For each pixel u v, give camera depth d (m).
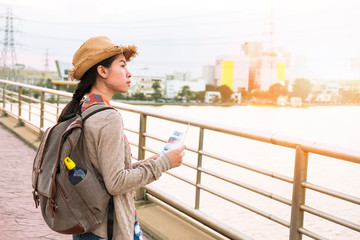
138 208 3.13
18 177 4.27
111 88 1.33
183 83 197.12
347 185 50.00
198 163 2.67
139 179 1.21
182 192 40.34
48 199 1.20
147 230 2.76
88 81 1.30
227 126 2.37
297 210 1.93
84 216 1.18
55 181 1.18
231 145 72.38
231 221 36.09
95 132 1.17
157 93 180.25
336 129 137.50
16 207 3.29
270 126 139.62
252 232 34.47
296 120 161.88
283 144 1.98
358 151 1.64
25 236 2.72
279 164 58.34
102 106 1.23
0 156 5.22
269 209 38.34
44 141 1.29
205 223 2.62
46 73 177.75
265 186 45.03
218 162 55.38
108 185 1.16
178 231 2.67
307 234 1.89
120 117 1.22
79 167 1.18
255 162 58.72
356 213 37.84
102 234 1.22
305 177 1.92
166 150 1.35
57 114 5.51
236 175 49.09
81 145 1.19
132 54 1.37
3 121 8.09
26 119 7.02
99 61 1.27
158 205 3.18
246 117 163.88
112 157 1.16
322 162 63.94
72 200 1.17
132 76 1.38
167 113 2.95
